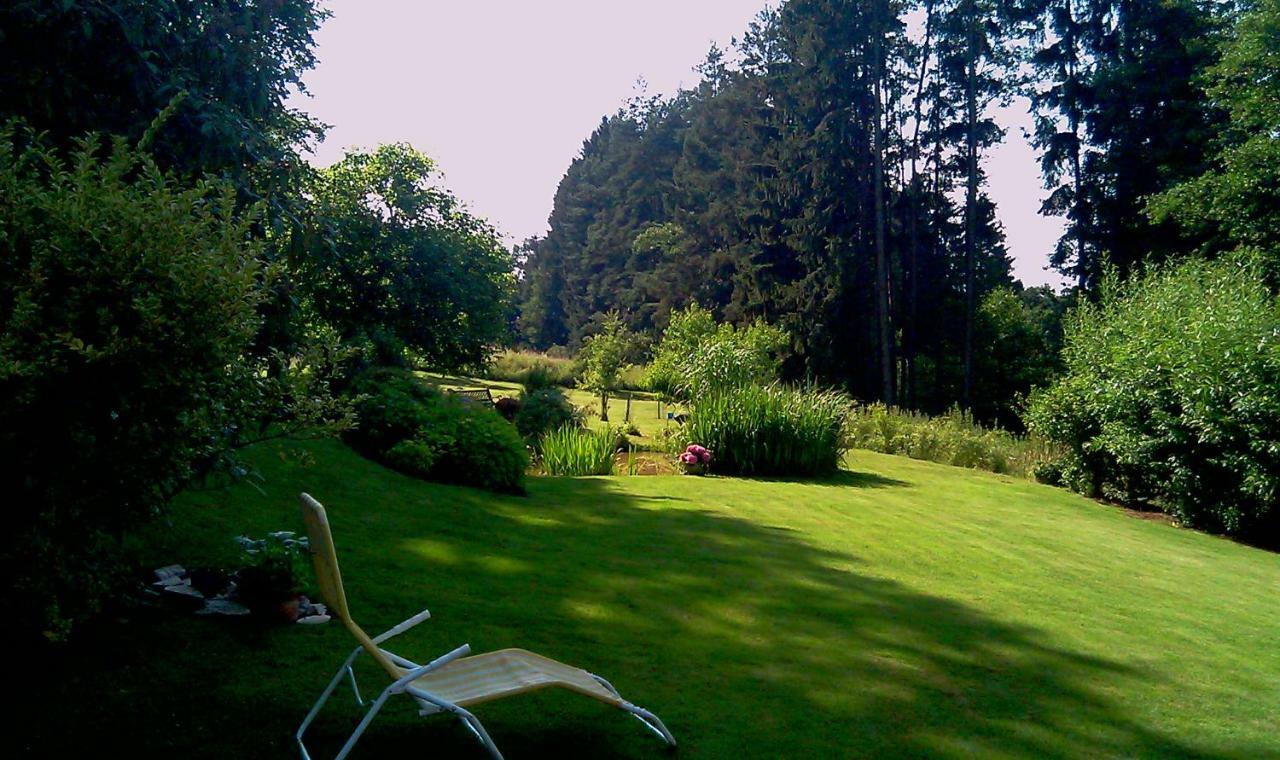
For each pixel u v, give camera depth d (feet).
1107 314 51.26
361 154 57.16
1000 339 127.65
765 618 19.35
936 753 13.08
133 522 12.36
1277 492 37.29
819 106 125.90
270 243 20.88
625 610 18.83
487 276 60.54
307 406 14.02
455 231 59.67
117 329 10.75
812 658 16.97
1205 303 45.01
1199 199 82.94
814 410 48.80
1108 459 48.03
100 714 11.60
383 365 50.37
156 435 11.78
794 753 12.60
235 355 12.65
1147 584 27.35
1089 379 48.93
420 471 31.37
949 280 127.54
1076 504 45.47
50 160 12.03
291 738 11.64
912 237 124.47
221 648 14.12
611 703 11.87
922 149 125.39
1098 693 16.53
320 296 54.65
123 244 11.03
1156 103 103.81
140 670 12.98
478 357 61.00
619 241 222.28
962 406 119.24
